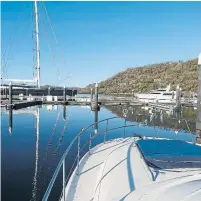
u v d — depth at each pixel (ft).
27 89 206.80
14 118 104.58
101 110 150.41
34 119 102.78
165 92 219.82
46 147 51.60
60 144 54.34
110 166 15.92
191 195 9.47
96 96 148.46
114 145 22.81
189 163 15.76
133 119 59.11
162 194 10.28
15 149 49.96
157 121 50.01
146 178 14.19
